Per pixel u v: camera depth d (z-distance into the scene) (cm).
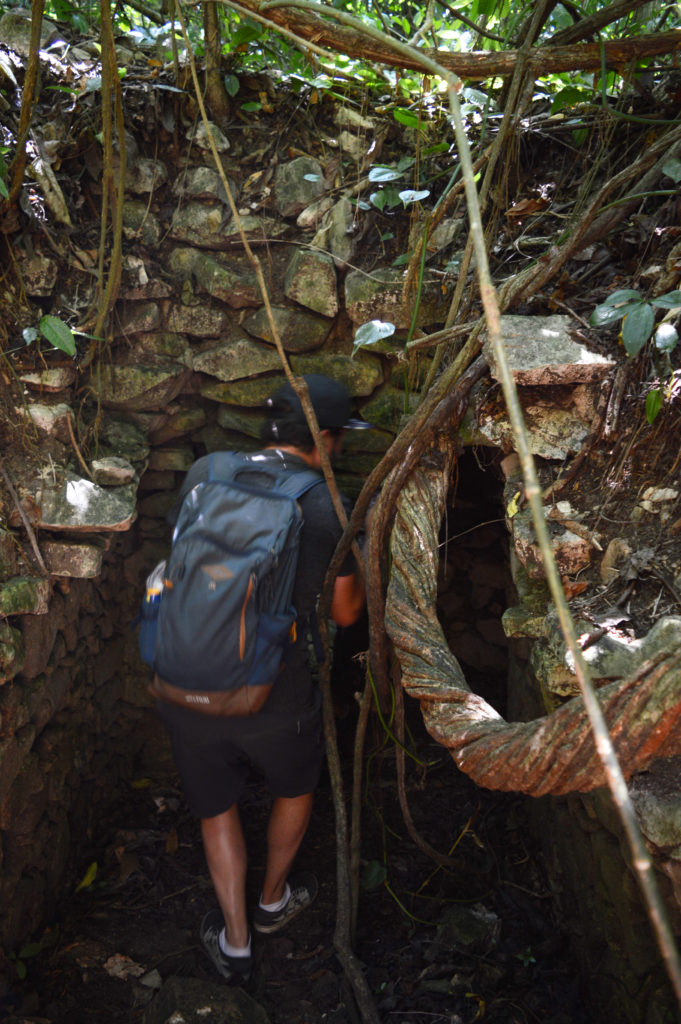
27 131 188
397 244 235
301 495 194
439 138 227
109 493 220
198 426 263
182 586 184
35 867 223
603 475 165
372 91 235
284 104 237
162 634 187
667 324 158
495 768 125
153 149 235
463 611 319
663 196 196
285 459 204
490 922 235
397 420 246
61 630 230
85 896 246
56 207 220
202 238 238
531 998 210
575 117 214
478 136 223
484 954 225
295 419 202
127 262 232
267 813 281
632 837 57
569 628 66
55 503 211
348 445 254
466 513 306
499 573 313
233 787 211
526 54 164
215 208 236
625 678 113
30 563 207
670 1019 159
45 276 218
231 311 244
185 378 249
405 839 270
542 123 217
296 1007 214
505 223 218
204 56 229
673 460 160
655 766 136
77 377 229
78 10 236
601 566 156
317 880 254
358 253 235
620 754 112
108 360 235
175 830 273
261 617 184
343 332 243
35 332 212
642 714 110
